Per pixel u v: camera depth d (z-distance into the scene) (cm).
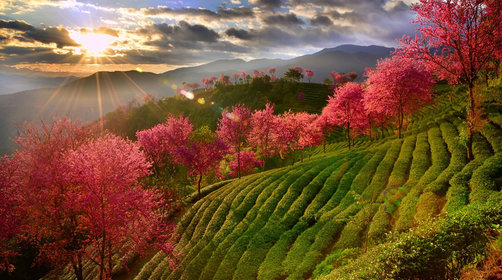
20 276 3650
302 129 7194
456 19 2534
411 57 3016
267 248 2745
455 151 3303
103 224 2362
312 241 2559
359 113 6881
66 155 2552
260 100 17800
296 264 2305
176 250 3431
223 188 5138
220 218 3769
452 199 2150
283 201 3531
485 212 1355
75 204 2369
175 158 5566
